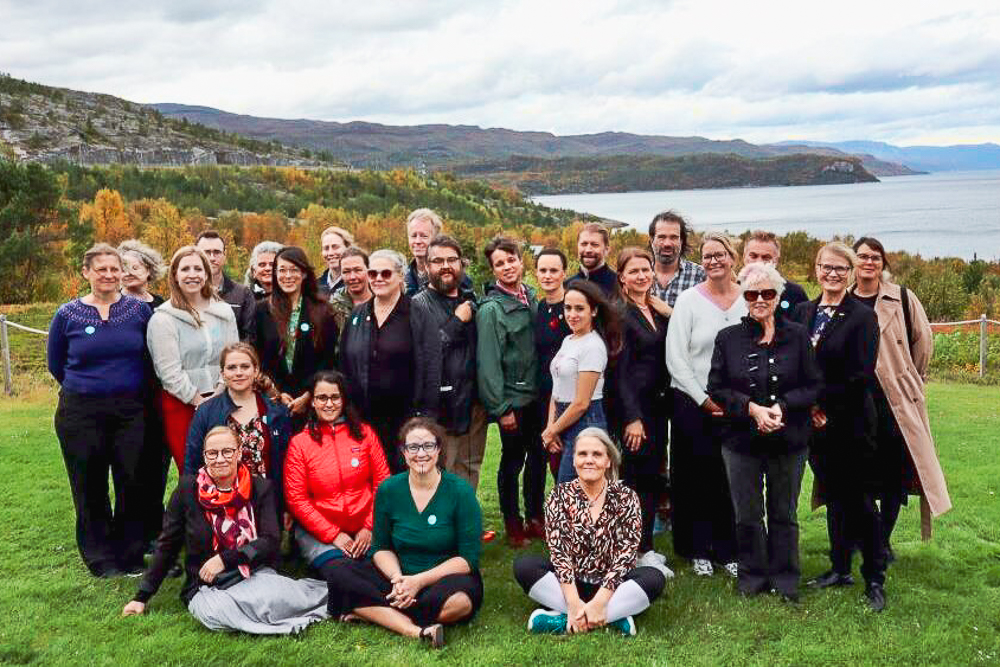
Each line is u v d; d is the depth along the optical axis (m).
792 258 66.44
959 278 41.69
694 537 5.75
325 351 5.89
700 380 5.53
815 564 5.82
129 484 5.73
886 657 4.46
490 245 6.00
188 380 5.70
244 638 4.71
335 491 5.45
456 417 5.86
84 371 5.57
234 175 128.00
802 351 5.03
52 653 4.53
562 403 5.54
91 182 94.38
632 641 4.67
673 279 6.34
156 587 5.13
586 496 5.02
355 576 4.92
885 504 5.65
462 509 5.06
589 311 5.41
